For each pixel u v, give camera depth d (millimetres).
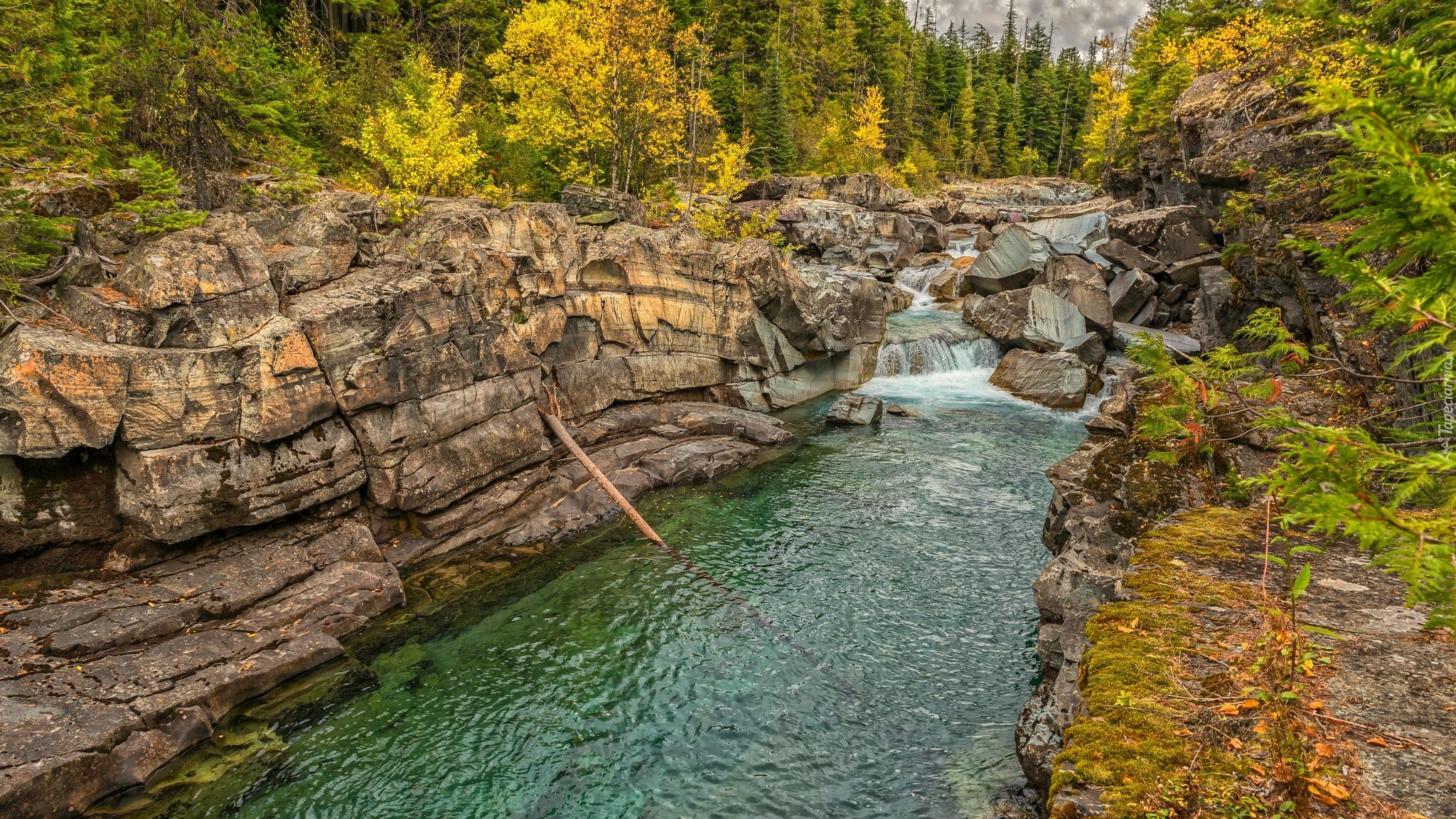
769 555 13594
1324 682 4246
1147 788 3631
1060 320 26688
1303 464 2520
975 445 19719
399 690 9695
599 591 12367
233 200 16172
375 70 26625
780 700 9523
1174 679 4422
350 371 12289
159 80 15852
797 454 19125
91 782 7512
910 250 43938
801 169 57938
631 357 19516
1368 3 7680
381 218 17766
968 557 13438
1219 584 5547
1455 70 3156
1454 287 2223
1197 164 18141
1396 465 2355
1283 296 13719
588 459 15555
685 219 28812
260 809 7742
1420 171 2105
